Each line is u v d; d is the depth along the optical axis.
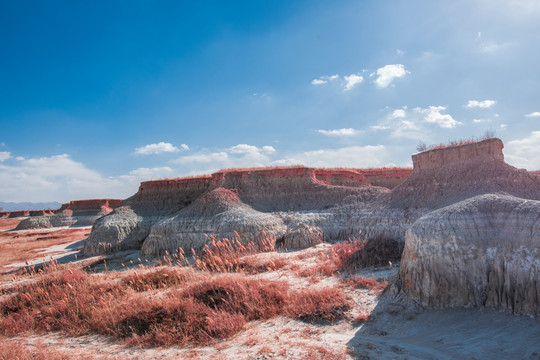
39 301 14.72
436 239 9.95
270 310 10.88
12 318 13.02
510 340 7.25
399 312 9.57
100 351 9.43
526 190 16.81
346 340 8.34
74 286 15.78
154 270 18.36
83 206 70.00
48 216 66.25
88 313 12.59
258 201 30.39
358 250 16.73
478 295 8.99
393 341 8.17
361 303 10.69
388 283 11.86
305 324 9.76
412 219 20.42
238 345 8.65
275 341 8.61
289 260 18.48
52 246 38.50
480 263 9.24
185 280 16.06
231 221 25.86
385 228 21.58
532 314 7.86
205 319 10.26
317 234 24.06
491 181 17.98
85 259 27.75
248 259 18.94
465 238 9.68
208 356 8.09
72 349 9.75
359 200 26.67
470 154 20.19
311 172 31.70
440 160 21.70
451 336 7.96
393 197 23.55
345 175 33.69
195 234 26.53
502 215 9.77
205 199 29.58
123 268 23.38
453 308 9.09
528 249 8.52
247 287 12.42
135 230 32.25
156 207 36.31
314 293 11.39
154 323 10.69
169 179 38.66
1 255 32.38
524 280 8.30
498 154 19.17
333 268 15.32
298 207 28.97
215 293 12.19
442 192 20.31
